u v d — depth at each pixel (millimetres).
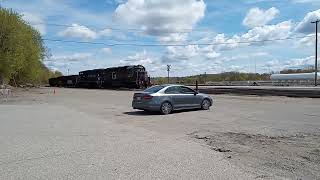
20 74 70188
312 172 7555
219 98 32781
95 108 24688
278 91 35156
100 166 8062
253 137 11812
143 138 11891
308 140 11148
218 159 8758
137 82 65188
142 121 16922
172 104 20375
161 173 7477
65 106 26984
